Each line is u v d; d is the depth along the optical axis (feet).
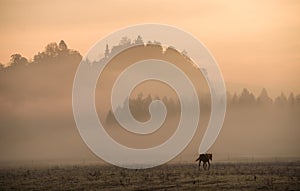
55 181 200.03
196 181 187.62
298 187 171.42
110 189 173.99
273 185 175.32
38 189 179.52
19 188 183.21
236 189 167.22
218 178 195.62
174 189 169.17
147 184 182.60
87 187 180.04
